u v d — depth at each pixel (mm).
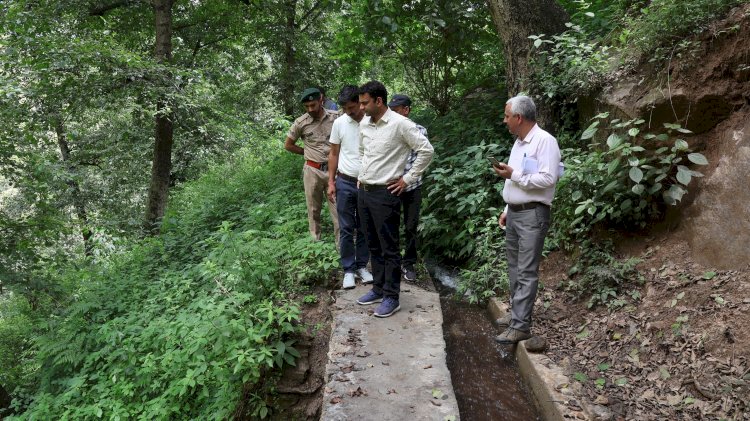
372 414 2971
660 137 3850
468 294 4992
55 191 10961
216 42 14688
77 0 10961
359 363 3518
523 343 3680
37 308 8578
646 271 3918
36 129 9164
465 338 4203
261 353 3621
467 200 5367
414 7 7422
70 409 4477
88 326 5922
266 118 14867
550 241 4754
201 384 4047
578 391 3098
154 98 9594
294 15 16312
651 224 4195
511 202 3559
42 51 8203
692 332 3213
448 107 8695
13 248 8383
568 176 4457
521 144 3520
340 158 4766
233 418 3871
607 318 3750
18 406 6191
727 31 3766
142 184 15156
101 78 9250
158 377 4441
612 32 5156
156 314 5496
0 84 7723
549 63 5523
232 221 7707
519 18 5824
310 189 5398
